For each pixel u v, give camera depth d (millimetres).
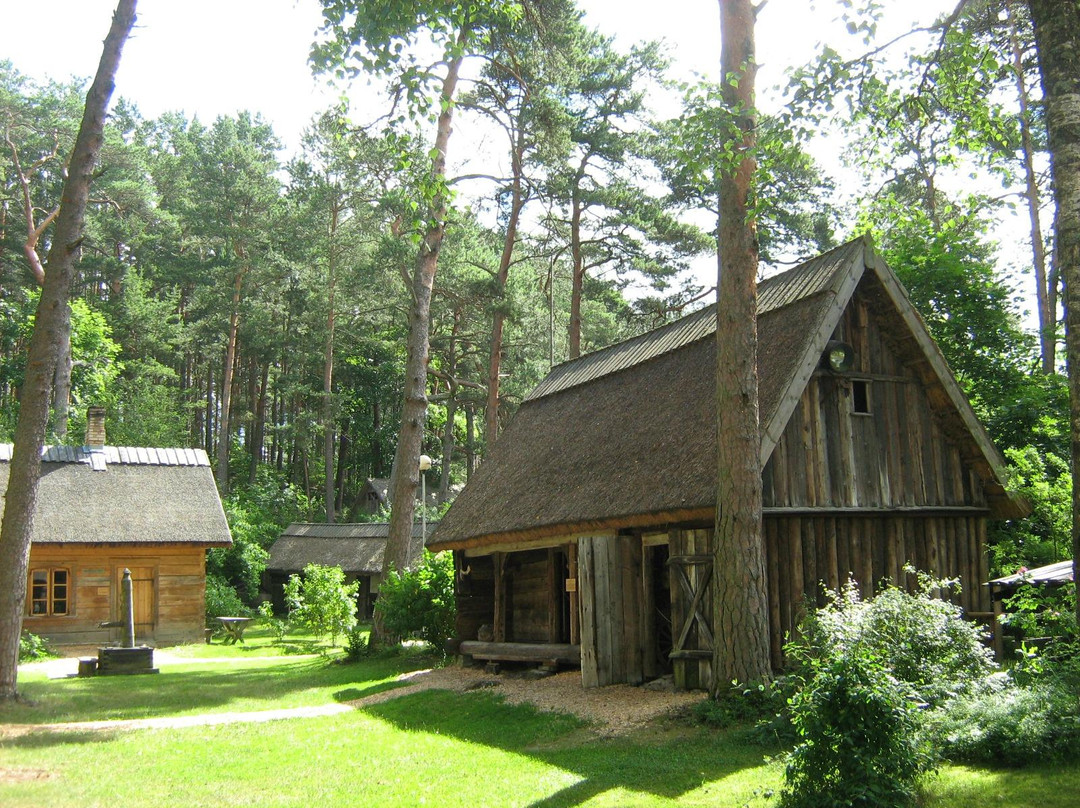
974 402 19859
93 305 54562
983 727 8789
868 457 14172
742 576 11562
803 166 11570
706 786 8656
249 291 54344
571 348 32750
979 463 14992
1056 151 8711
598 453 16312
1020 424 18656
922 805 7609
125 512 29844
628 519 13727
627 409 16797
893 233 20375
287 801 8867
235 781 9750
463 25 13375
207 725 13320
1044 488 15820
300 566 41594
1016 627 14633
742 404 11852
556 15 25031
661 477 13672
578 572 14430
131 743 11852
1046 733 8430
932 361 14414
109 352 49469
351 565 40312
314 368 58625
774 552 13227
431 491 59031
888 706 7594
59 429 40875
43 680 19422
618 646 14164
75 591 29031
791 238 32438
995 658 14414
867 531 14109
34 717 13992
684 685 12930
